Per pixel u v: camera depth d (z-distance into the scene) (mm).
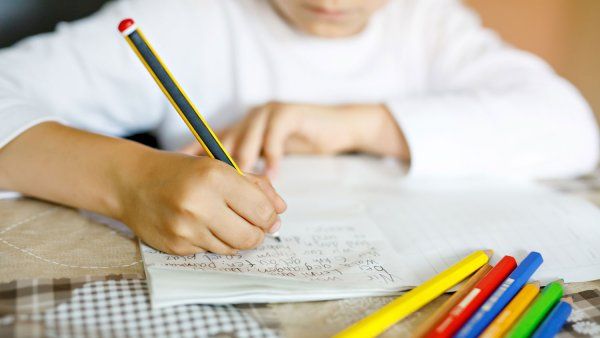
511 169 674
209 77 834
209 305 365
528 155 683
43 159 498
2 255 418
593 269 437
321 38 839
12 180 509
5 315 335
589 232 495
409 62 916
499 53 859
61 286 377
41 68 669
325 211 524
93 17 759
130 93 750
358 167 673
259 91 846
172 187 419
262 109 678
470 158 665
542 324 348
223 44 839
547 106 732
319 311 368
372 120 701
